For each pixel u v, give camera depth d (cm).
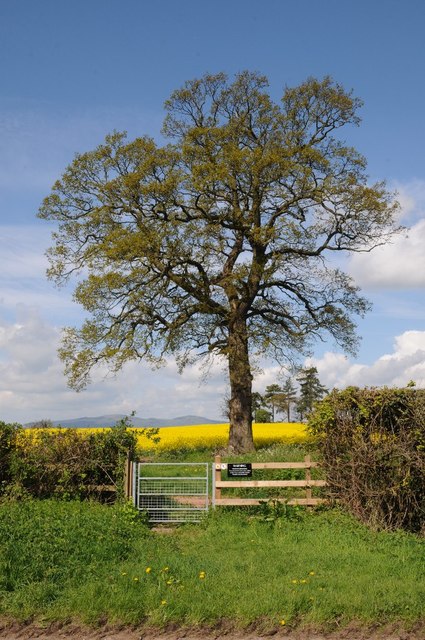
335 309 2986
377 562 906
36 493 1490
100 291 2686
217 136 2773
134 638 680
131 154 2727
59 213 2845
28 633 692
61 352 2709
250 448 2812
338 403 1286
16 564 840
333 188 2727
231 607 723
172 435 3750
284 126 2966
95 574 845
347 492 1265
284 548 1025
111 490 1470
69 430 1530
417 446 1173
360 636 675
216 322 2930
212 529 1226
